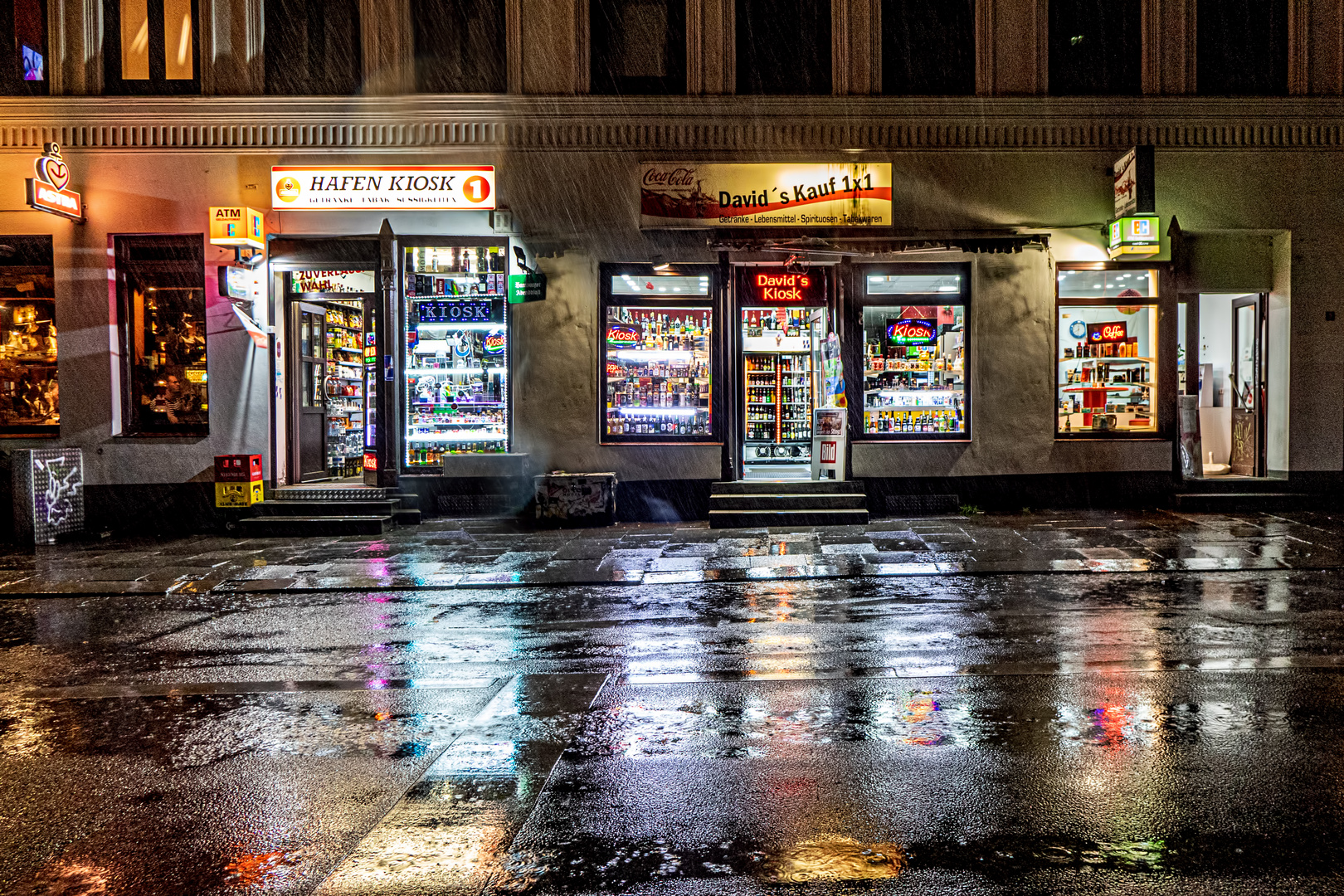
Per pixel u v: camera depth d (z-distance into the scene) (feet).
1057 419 44.01
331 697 18.24
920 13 43.19
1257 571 29.43
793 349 45.70
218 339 42.42
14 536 38.93
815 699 17.40
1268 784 13.17
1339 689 17.49
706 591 27.91
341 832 12.24
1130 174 40.68
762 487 41.42
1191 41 42.83
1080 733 15.29
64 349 42.27
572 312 43.01
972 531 37.29
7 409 43.09
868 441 43.32
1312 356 43.27
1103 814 12.30
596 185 42.52
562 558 33.32
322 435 48.19
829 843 11.61
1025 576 29.22
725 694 17.83
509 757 14.73
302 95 41.98
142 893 10.73
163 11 42.68
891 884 10.55
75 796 13.57
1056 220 42.96
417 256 42.83
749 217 42.32
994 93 42.88
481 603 26.96
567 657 20.94
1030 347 43.50
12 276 42.83
